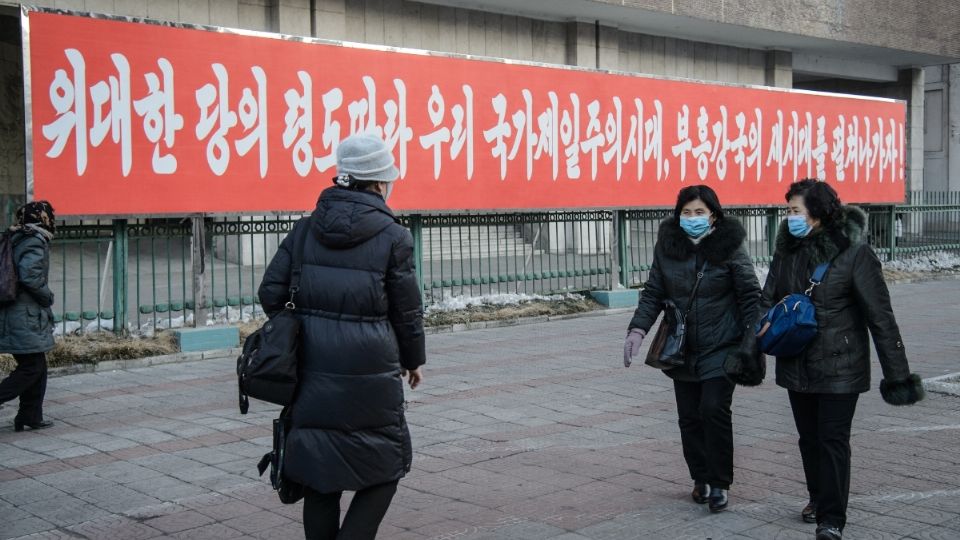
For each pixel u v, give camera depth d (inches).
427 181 456.4
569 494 199.5
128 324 382.3
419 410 282.2
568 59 804.0
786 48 997.8
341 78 422.6
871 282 164.4
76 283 539.2
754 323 176.1
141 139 364.8
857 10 970.1
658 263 192.5
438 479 211.8
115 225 368.8
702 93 593.3
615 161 541.3
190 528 181.9
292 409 130.9
